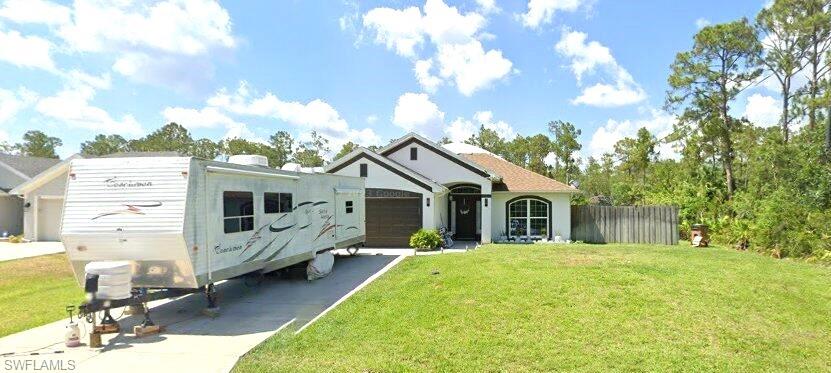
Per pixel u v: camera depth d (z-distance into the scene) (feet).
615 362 20.99
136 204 27.37
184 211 26.96
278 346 23.34
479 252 52.44
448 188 75.05
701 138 108.99
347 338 24.31
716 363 21.13
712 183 96.68
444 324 25.94
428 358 21.39
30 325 28.19
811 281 37.11
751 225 61.26
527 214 74.18
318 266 44.19
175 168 27.61
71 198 28.14
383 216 66.18
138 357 22.22
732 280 35.14
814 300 31.42
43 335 26.08
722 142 108.27
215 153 208.13
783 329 25.94
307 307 32.73
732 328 25.58
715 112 107.24
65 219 27.81
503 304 28.91
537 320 26.27
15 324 28.35
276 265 37.86
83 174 28.30
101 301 25.29
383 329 25.54
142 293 28.48
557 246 62.13
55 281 44.19
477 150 93.15
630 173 155.94
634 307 28.27
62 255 61.93
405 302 30.60
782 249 54.49
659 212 72.18
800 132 93.76
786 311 28.78
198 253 28.27
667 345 23.08
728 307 28.76
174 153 61.41
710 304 29.14
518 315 27.04
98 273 25.36
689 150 111.14
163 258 27.55
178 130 214.69
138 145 219.82
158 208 27.14
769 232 57.36
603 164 174.50
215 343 24.39
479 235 76.89
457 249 64.54
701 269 38.83
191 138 216.13
